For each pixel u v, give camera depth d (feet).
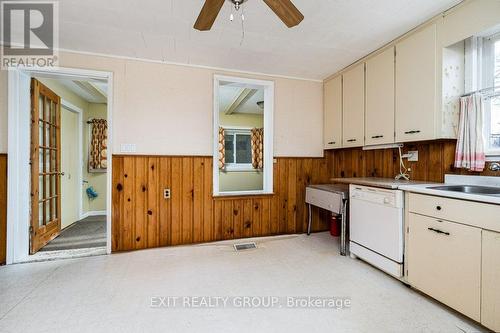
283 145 11.44
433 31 6.88
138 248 9.46
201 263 8.23
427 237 5.96
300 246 9.89
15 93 8.32
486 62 6.68
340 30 7.50
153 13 6.57
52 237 10.85
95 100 15.71
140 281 7.00
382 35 7.80
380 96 8.65
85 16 6.70
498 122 6.54
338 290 6.53
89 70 8.90
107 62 9.10
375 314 5.52
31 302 5.95
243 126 19.61
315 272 7.58
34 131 9.05
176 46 8.48
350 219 8.63
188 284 6.84
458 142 6.81
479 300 4.87
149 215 9.57
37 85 9.23
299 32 7.59
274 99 11.27
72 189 14.12
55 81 11.93
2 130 8.19
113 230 9.18
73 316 5.41
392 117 8.16
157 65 9.63
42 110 10.06
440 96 6.74
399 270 6.65
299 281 7.02
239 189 19.24
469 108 6.59
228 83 10.84
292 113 11.57
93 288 6.61
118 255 8.93
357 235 8.29
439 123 6.77
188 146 10.02
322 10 6.49
